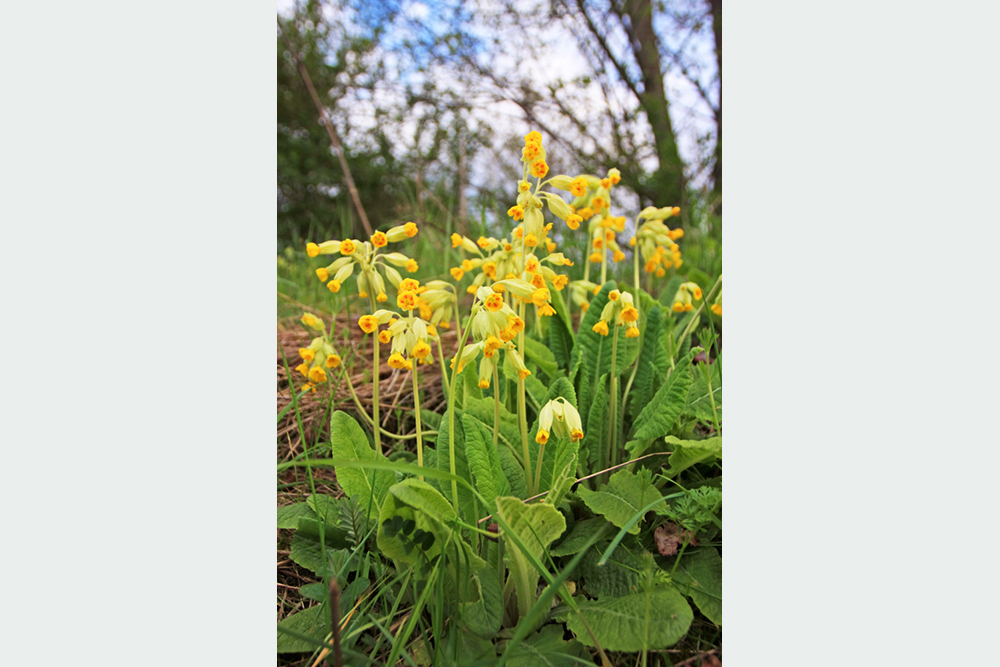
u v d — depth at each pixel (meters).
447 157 7.62
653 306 2.63
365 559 1.93
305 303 4.38
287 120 8.20
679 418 2.25
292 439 2.90
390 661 1.54
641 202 7.23
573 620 1.75
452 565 1.79
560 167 7.33
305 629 1.80
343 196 7.97
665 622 1.64
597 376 2.58
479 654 1.72
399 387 3.23
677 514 1.87
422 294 2.18
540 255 3.44
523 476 2.14
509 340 1.93
